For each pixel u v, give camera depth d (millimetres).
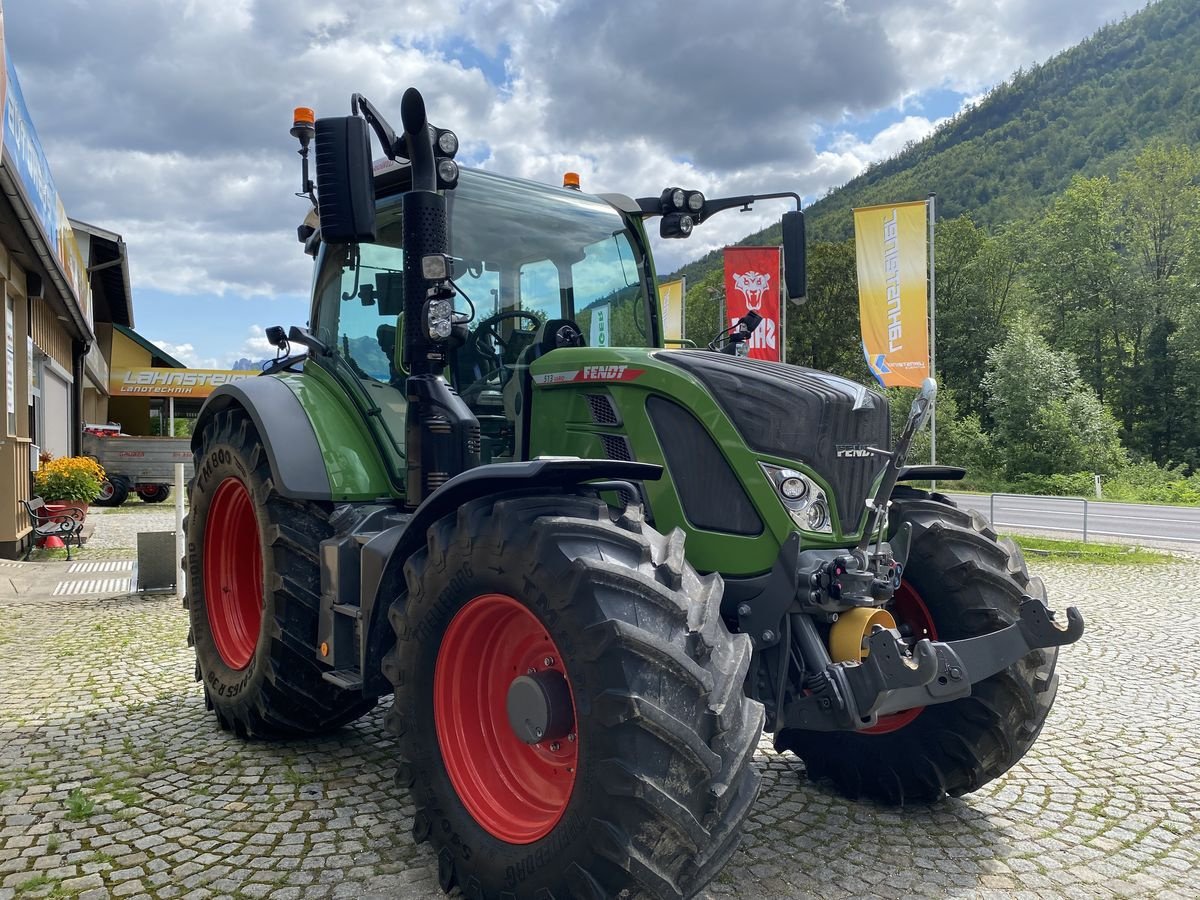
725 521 2734
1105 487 29281
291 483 3346
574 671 2109
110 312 27875
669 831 2004
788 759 3730
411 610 2549
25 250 9984
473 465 3020
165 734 3869
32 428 12820
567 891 2096
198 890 2453
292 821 2941
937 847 2844
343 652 3205
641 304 3969
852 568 2627
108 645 5648
